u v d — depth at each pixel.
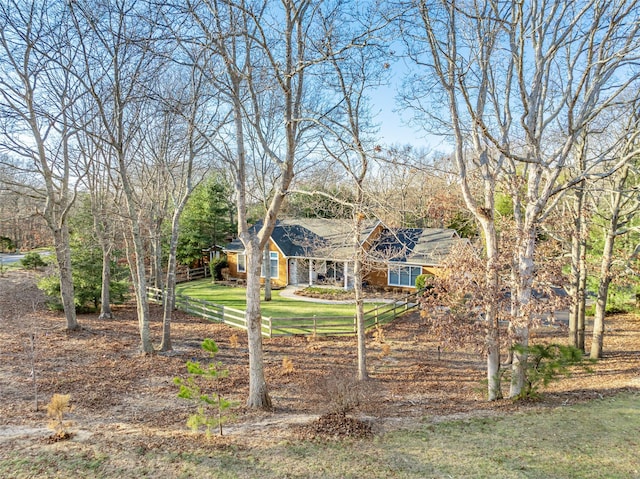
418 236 26.31
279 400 10.00
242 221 9.11
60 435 6.64
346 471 5.67
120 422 7.98
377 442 6.69
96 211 16.25
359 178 11.73
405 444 6.62
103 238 18.03
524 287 9.25
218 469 5.63
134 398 9.62
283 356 13.99
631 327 18.41
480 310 9.80
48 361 11.81
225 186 33.53
